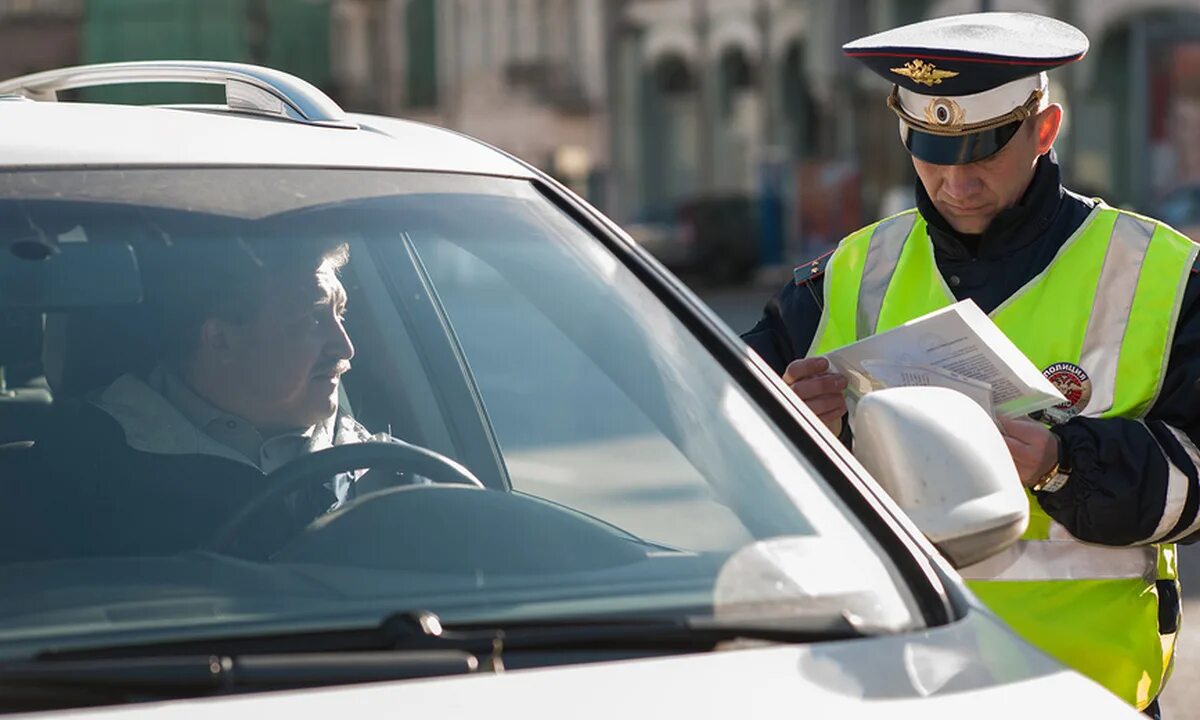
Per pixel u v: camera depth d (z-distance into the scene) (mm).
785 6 61219
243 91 4809
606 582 3576
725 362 4062
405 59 72562
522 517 3861
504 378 4309
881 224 5594
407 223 4168
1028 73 5027
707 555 3650
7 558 3781
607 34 69125
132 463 4098
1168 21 48188
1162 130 45750
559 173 71062
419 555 3727
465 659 3174
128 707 2986
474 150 4535
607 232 4375
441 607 3463
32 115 4266
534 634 3293
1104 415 5098
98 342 4160
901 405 3826
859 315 5508
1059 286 5188
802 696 3146
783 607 3461
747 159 64375
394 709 2998
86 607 3482
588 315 4168
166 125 4328
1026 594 5086
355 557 3725
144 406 4164
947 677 3264
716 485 3830
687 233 51812
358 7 70875
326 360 4461
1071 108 49938
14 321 4055
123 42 58094
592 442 4082
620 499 3844
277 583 3584
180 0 58406
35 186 4039
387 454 4312
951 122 5082
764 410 3947
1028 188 5195
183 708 2979
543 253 4227
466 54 73312
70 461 4051
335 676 3105
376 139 4465
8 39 65062
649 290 4242
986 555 3742
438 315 4758
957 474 3727
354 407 4801
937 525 3682
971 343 4832
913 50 5098
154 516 3986
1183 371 5047
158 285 4145
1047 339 5168
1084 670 5086
